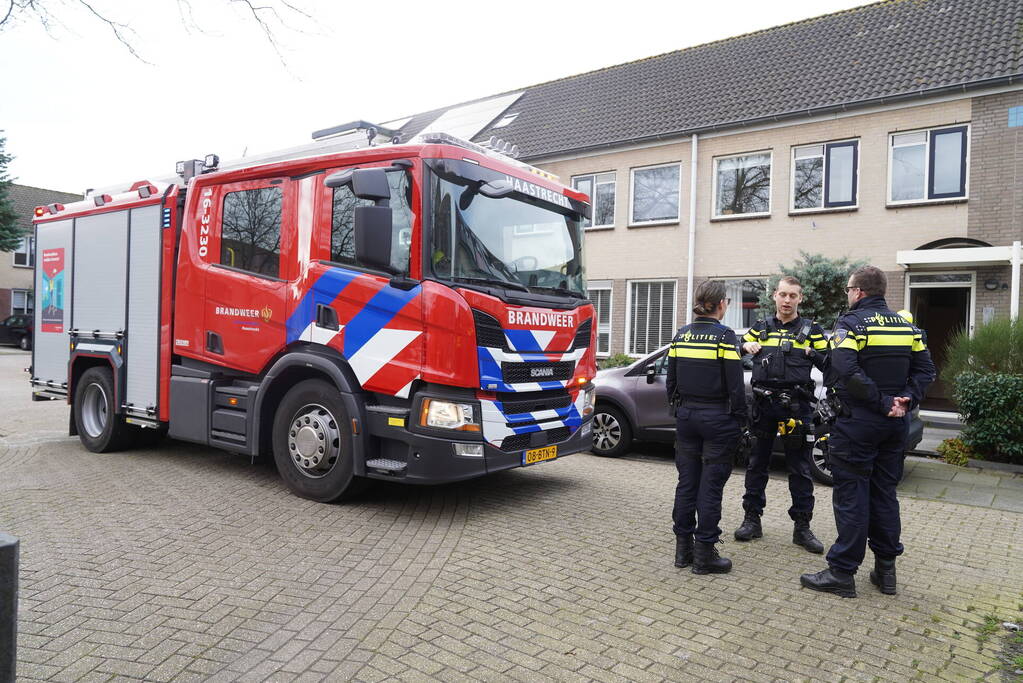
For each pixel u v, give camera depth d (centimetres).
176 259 683
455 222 528
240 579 407
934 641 351
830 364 420
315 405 579
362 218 496
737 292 1490
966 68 1258
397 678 301
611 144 1599
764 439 505
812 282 1223
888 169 1305
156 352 695
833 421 416
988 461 815
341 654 321
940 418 1195
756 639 348
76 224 798
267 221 605
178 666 305
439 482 518
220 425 632
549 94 1969
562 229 641
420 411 517
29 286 3628
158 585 394
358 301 543
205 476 668
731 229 1478
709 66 1727
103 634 333
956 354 876
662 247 1570
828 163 1372
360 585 404
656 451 904
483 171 553
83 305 788
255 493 606
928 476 764
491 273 550
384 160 539
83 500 572
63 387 820
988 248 1125
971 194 1222
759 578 433
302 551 459
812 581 417
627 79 1848
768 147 1431
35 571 411
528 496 629
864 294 421
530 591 402
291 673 302
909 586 428
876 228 1312
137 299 714
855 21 1595
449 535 503
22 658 308
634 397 831
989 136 1205
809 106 1379
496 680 301
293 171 589
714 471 434
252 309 609
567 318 612
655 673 311
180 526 505
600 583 418
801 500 495
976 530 555
